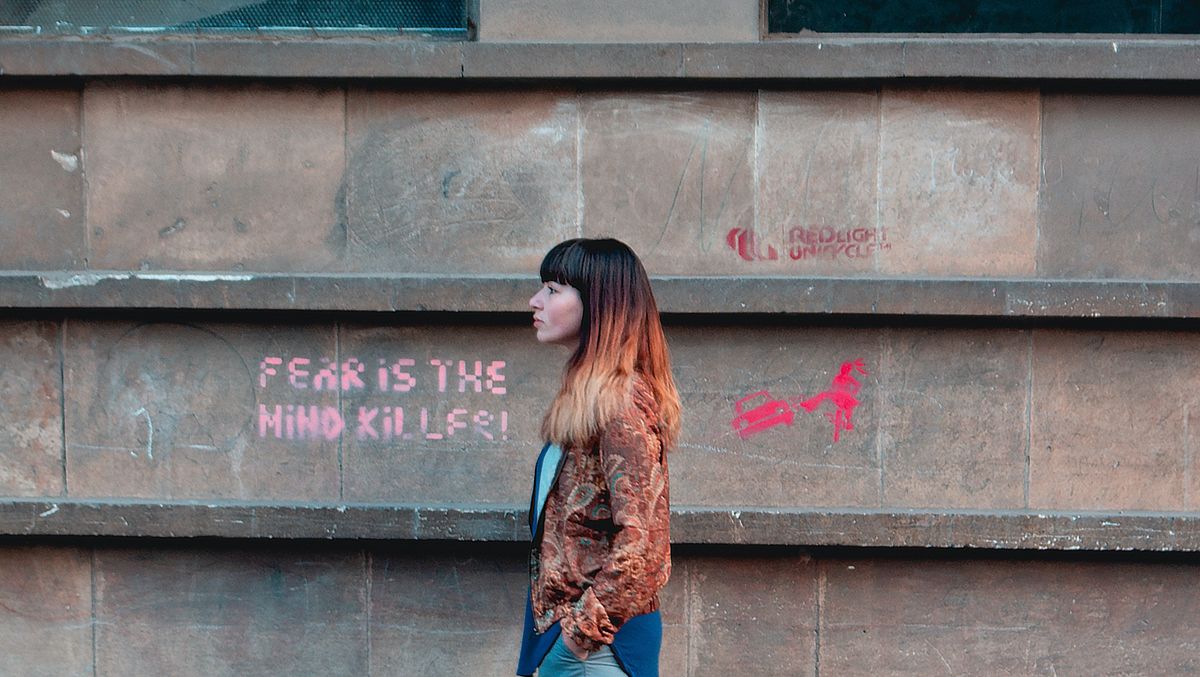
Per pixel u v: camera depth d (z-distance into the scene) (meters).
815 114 4.54
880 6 4.81
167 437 4.67
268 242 4.62
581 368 3.09
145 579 4.72
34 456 4.68
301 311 4.57
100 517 4.58
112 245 4.63
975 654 4.65
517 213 4.59
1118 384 4.57
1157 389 4.57
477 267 4.61
